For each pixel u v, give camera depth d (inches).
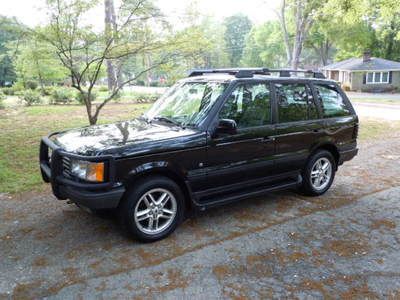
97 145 154.6
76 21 306.2
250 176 190.9
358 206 208.1
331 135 221.9
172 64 352.5
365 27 1904.5
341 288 129.7
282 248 158.1
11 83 1867.6
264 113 192.2
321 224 183.0
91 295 125.3
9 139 387.5
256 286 130.8
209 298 124.0
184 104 193.3
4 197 216.8
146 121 195.5
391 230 176.9
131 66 487.2
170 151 160.9
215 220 186.5
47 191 226.8
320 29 1840.6
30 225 179.2
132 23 318.3
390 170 287.7
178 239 165.9
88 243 161.5
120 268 141.9
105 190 148.6
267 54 2425.0
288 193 229.8
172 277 136.0
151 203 162.2
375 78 1658.5
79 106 794.8
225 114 177.5
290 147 203.0
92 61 329.4
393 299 123.6
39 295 125.6
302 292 127.4
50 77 1119.6
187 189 169.6
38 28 303.1
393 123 566.6
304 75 227.9
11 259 148.0
